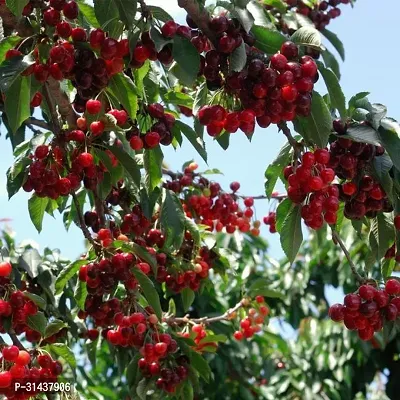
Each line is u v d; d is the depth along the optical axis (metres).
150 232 6.31
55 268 7.17
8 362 4.98
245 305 7.65
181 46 4.34
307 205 4.52
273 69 4.26
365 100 4.64
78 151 5.09
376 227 4.95
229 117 4.46
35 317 5.17
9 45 4.54
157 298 5.33
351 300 4.52
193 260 6.61
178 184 7.09
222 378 10.80
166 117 5.27
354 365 12.18
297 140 4.92
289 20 7.89
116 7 4.56
